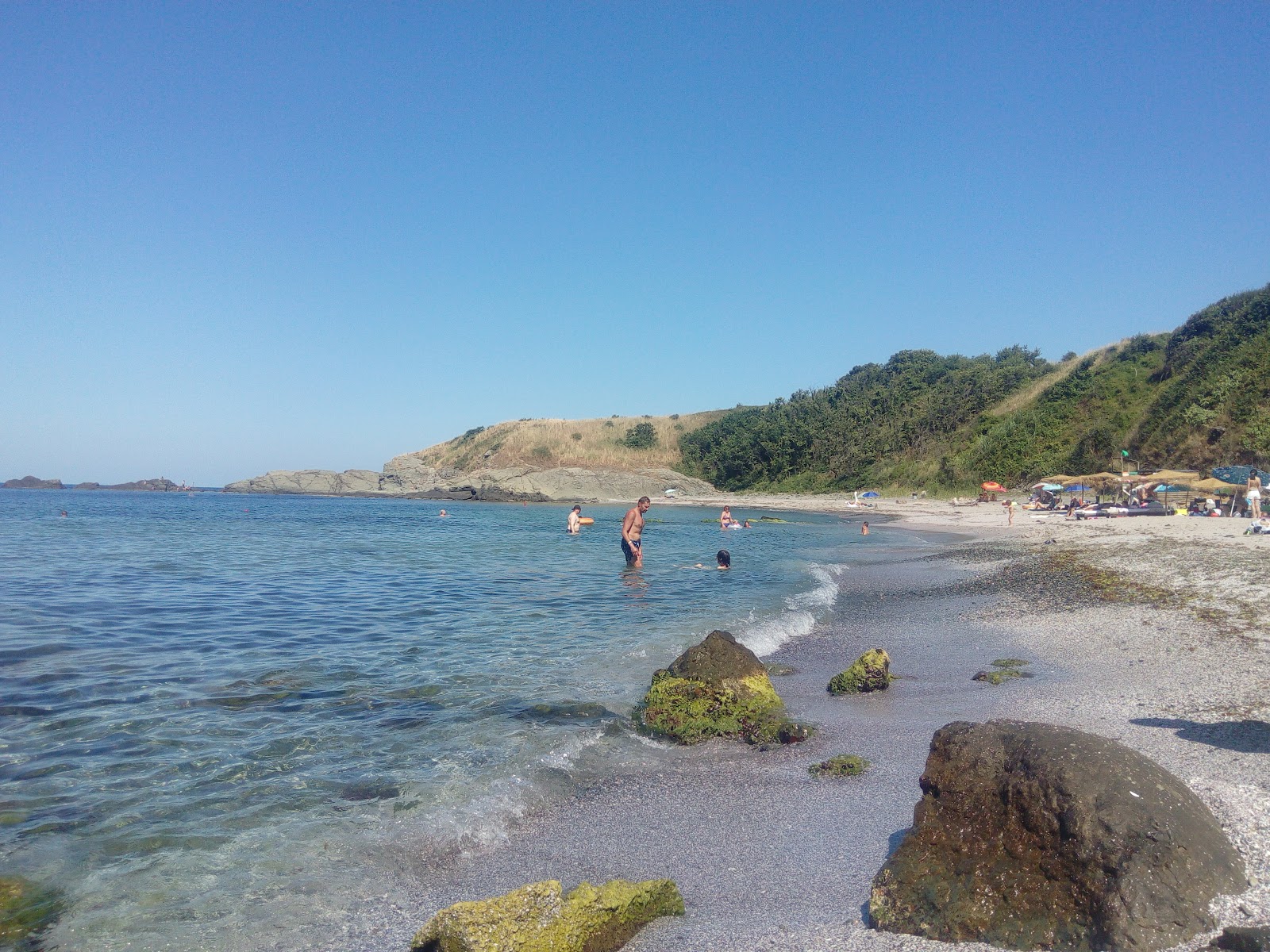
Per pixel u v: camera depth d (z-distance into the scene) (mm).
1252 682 8094
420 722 8062
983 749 4266
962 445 62062
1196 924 3359
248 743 7320
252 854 5211
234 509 65000
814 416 80750
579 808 6074
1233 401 41156
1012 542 27828
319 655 10961
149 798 6039
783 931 4090
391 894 4738
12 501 84500
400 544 30078
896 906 3994
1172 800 3812
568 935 3887
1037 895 3693
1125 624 11797
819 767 6750
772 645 12016
